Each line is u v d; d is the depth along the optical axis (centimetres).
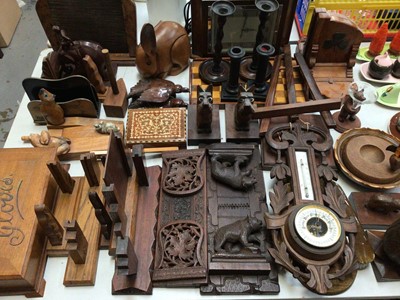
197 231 83
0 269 73
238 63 104
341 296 77
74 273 79
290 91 111
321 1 121
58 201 90
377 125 108
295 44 133
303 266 76
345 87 115
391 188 91
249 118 99
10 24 218
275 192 86
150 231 83
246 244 80
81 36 122
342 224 80
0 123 184
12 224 79
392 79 118
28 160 90
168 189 90
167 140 99
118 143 81
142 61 111
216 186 92
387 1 121
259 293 77
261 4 105
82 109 105
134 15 113
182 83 119
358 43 114
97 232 84
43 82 101
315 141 97
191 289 78
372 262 81
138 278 77
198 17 114
